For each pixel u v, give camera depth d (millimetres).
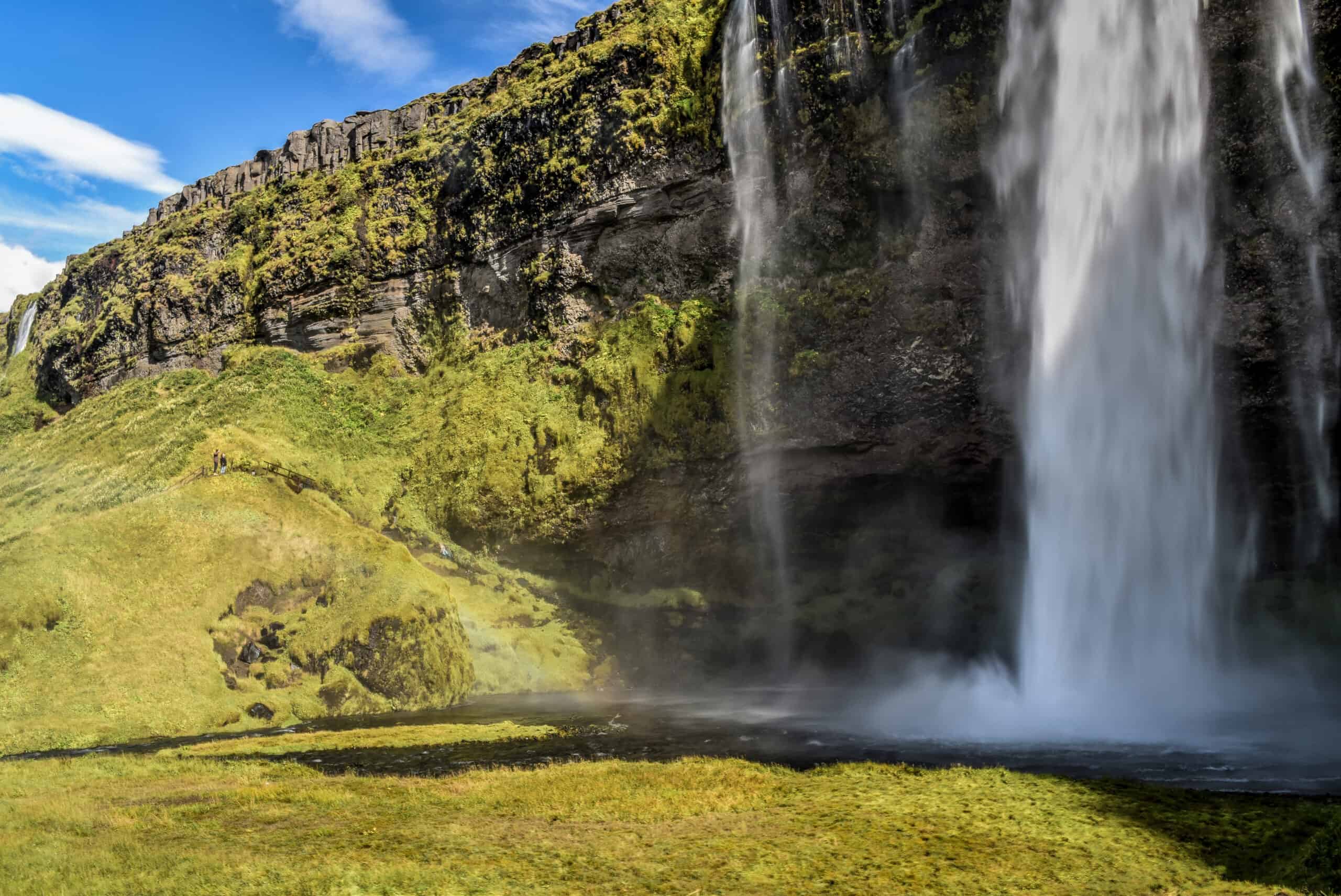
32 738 29469
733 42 47000
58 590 35688
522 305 53844
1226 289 33781
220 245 71875
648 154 48844
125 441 58562
